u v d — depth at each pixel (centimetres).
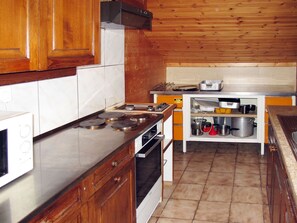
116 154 225
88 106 321
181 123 520
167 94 513
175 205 349
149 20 338
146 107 363
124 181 241
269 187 321
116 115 315
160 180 339
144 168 284
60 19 200
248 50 520
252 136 523
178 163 476
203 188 391
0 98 211
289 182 158
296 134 230
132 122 286
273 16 409
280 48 505
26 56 173
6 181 162
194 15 420
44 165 191
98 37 243
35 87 244
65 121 283
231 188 390
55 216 159
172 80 604
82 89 309
